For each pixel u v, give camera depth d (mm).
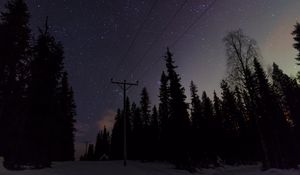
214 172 32594
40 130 24984
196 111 47656
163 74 43719
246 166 48188
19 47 23984
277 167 31656
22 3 24875
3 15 24281
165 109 42406
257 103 37156
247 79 30047
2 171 16422
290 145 39000
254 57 30125
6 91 23578
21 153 23312
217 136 50844
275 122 38219
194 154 38750
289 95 46312
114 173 22859
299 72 42719
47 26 27312
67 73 45656
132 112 62750
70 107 47875
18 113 23672
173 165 35625
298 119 44562
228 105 53875
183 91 35406
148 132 49344
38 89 25250
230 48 30422
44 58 26125
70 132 47375
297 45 37344
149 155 46500
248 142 54406
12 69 23812
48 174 18812
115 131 74562
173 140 33969
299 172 21672
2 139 22281
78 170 23547
